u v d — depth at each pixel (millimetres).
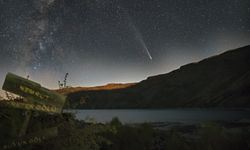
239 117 45156
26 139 2377
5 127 2455
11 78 2270
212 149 5469
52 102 2381
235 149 5516
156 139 7035
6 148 2289
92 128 2742
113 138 4809
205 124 5918
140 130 5617
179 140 5957
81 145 2607
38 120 2844
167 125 27969
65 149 2527
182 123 31516
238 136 5727
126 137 5059
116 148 4730
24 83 2311
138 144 5145
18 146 2361
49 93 2381
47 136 2500
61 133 2658
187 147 5621
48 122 2848
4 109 2504
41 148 2475
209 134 5652
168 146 5824
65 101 2715
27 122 2414
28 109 2332
